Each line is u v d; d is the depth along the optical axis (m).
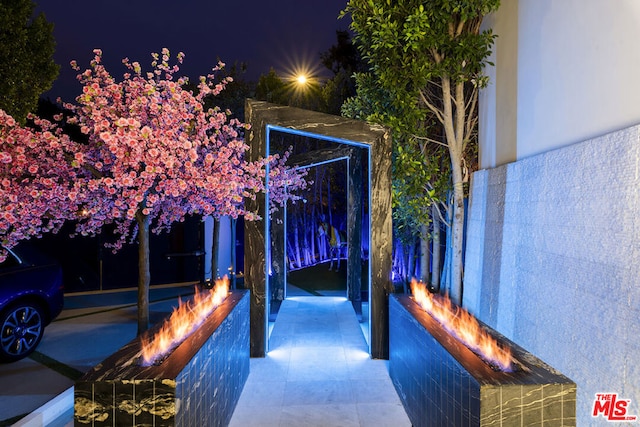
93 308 7.23
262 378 3.96
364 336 5.33
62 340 5.46
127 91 3.59
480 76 5.06
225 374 2.99
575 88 3.31
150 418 1.92
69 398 3.57
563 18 3.48
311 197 12.97
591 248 2.85
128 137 2.85
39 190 3.14
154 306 7.37
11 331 4.62
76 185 3.02
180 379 2.00
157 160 3.08
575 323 2.99
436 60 5.00
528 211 3.86
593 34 3.06
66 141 3.24
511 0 4.54
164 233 9.59
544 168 3.59
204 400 2.43
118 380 1.92
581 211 2.99
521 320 3.88
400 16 4.90
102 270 8.76
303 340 5.14
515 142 4.44
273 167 7.07
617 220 2.59
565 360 3.09
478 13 5.18
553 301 3.32
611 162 2.67
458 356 2.19
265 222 4.52
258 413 3.26
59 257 8.31
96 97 3.19
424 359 2.75
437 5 4.69
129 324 6.22
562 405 1.83
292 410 3.31
